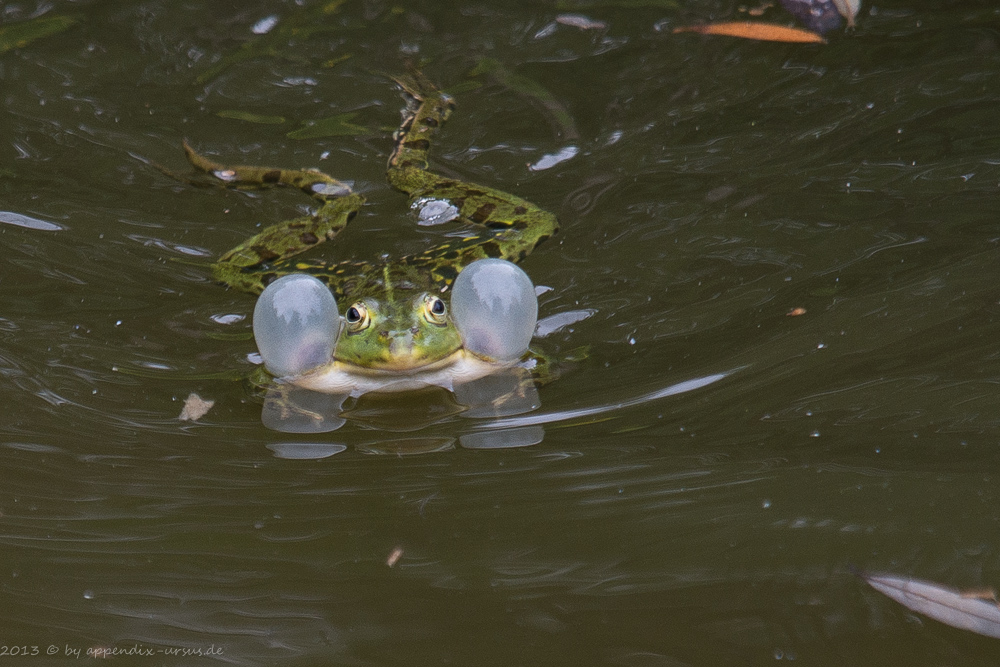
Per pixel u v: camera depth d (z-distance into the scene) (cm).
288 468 455
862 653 341
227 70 834
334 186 705
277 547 406
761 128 727
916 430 443
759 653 344
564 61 834
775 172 672
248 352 537
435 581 387
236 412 493
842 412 459
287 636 362
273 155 742
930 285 538
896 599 362
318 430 484
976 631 348
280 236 648
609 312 552
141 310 569
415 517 421
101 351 530
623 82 803
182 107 792
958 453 427
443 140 751
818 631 352
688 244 604
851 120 721
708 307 545
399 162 727
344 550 404
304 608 375
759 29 837
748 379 488
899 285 541
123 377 512
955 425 442
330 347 509
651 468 441
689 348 516
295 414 495
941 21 827
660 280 574
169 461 456
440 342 499
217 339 547
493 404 498
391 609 373
